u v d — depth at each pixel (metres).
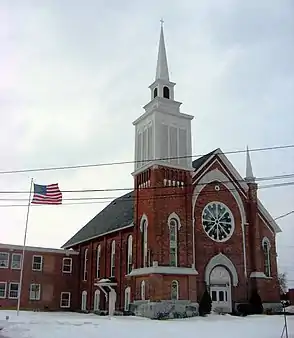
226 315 38.38
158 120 41.34
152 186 39.59
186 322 31.33
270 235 45.34
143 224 40.50
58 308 51.81
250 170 45.88
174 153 41.41
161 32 46.12
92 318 35.19
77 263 54.59
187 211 40.41
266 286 42.69
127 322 30.77
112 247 47.47
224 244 42.31
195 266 40.00
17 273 50.06
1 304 48.50
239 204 44.41
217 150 44.50
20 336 21.56
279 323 30.50
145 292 38.06
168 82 44.12
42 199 40.34
